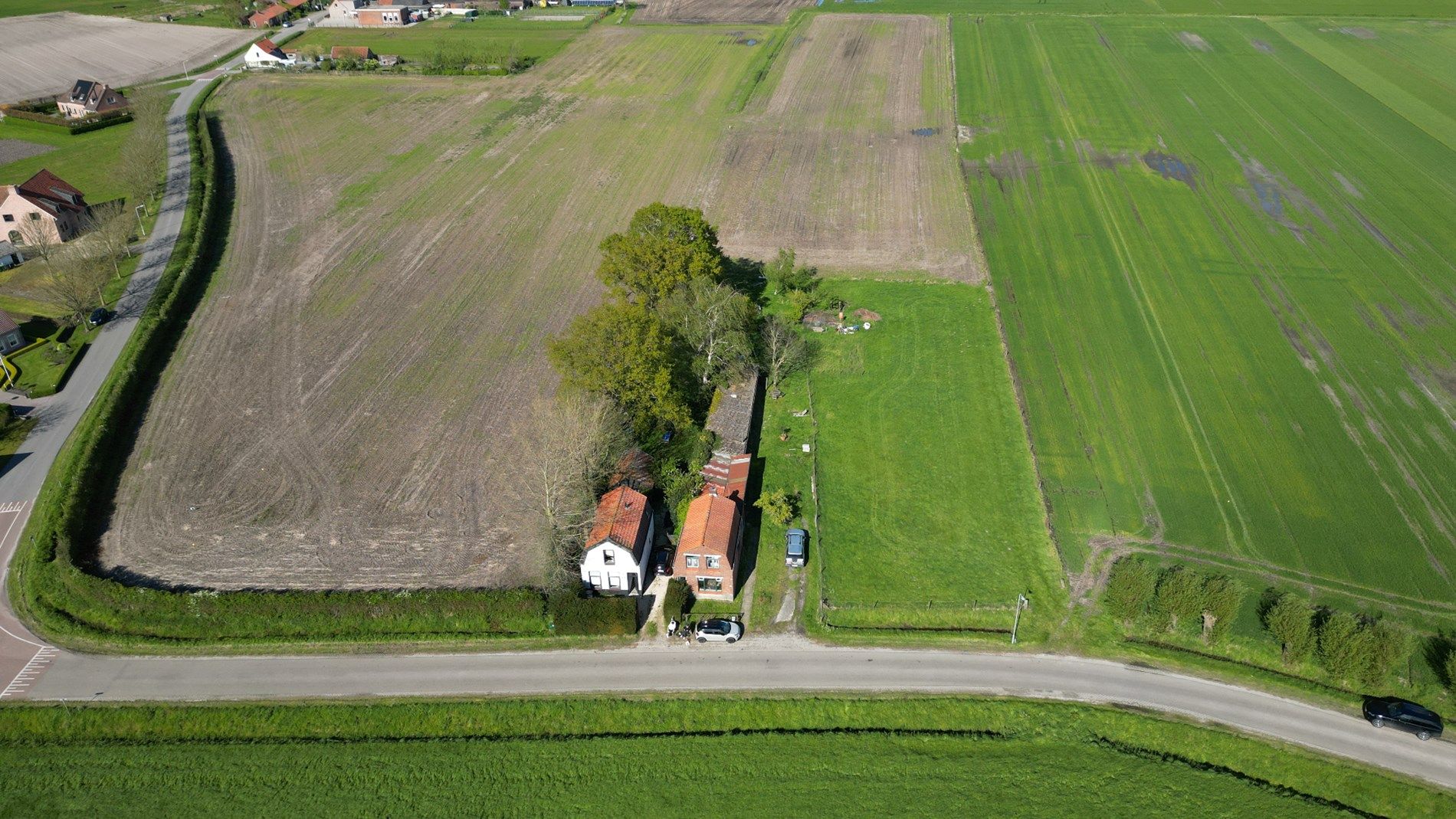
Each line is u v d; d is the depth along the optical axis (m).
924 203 133.00
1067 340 100.75
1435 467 81.94
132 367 94.44
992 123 158.88
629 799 56.25
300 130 165.12
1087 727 60.62
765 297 110.00
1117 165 141.00
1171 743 59.94
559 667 65.25
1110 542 75.00
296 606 67.50
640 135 159.75
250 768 58.47
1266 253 116.44
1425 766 57.81
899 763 58.38
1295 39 192.88
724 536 69.69
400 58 199.00
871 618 69.06
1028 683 63.84
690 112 169.12
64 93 185.62
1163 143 148.00
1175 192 132.50
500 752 59.38
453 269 117.69
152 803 56.38
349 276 116.12
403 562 73.00
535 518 76.94
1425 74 173.00
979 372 95.88
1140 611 67.50
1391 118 154.50
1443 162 138.50
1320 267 113.19
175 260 117.44
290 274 116.75
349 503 79.31
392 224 129.75
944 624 68.81
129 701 62.69
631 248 93.62
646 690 63.34
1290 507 77.94
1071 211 128.75
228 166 150.12
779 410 90.94
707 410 88.94
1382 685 62.31
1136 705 62.19
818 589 71.25
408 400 92.56
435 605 67.62
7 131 165.50
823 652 66.44
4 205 122.44
